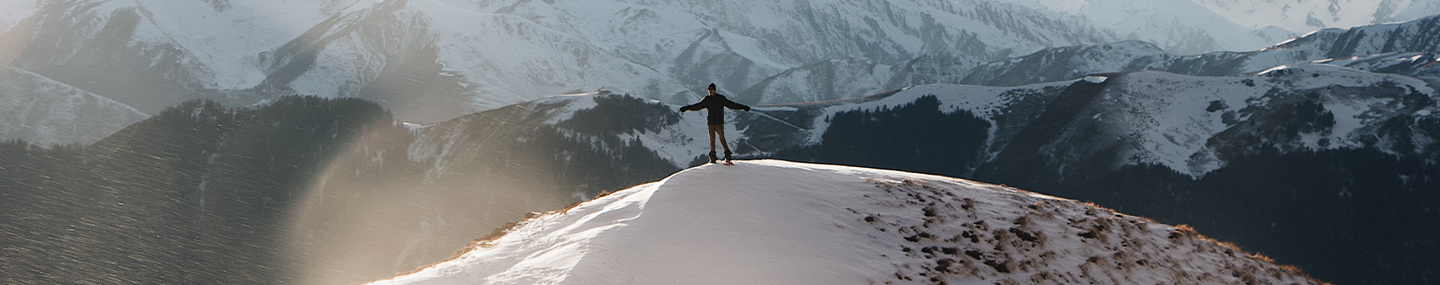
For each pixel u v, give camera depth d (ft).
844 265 51.90
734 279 46.32
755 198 60.90
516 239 52.90
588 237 49.11
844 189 66.59
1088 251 61.87
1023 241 61.36
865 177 71.26
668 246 48.98
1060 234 64.08
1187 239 68.33
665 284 43.78
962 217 64.39
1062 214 68.95
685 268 46.29
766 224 56.13
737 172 66.90
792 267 49.73
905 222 61.57
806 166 76.18
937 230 61.21
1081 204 73.82
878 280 50.80
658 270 45.29
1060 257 60.08
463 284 42.50
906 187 69.15
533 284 41.96
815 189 65.57
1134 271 60.34
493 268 45.98
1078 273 58.23
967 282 53.83
